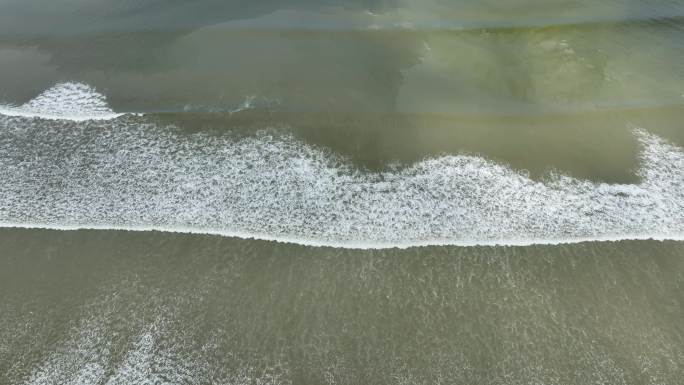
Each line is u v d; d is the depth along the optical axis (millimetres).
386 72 13719
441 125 12156
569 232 10078
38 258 9992
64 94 13188
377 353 8539
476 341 8641
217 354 8625
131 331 8945
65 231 10383
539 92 13016
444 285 9352
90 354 8695
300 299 9227
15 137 12062
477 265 9617
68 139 12000
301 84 13344
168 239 10172
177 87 13344
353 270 9594
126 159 11547
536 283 9359
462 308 9047
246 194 10820
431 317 8945
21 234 10352
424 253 9812
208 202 10719
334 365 8430
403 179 10984
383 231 10148
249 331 8859
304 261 9742
